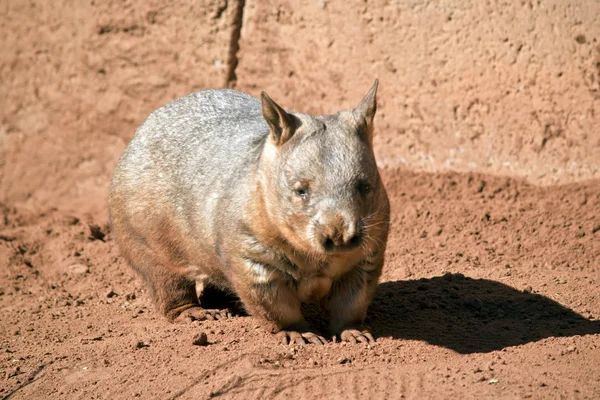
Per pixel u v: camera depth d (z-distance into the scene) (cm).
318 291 1708
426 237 2338
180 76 2881
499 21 2528
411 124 2655
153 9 2891
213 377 1543
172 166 1875
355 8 2684
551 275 2022
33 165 3028
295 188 1530
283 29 2777
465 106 2589
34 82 3034
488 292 1923
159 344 1739
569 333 1683
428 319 1791
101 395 1545
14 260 2477
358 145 1555
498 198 2475
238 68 2834
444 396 1384
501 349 1609
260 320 1719
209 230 1761
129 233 1964
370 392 1428
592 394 1360
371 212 1559
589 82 2439
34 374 1675
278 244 1619
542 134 2502
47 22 3020
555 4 2461
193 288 1978
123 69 2944
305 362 1584
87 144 2992
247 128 1817
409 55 2641
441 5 2589
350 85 2708
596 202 2353
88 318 2027
